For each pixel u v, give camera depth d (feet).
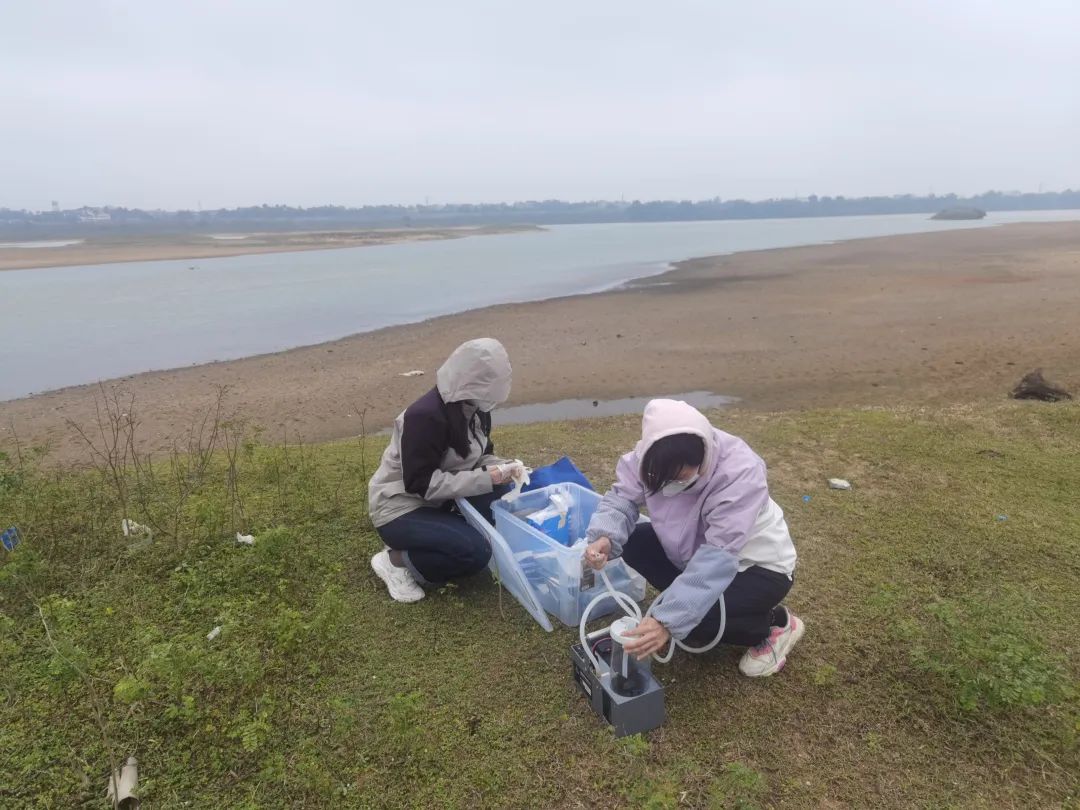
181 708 9.07
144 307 67.46
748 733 9.08
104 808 7.88
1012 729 9.09
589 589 11.03
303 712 9.30
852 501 15.74
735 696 9.73
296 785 8.21
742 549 9.33
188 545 13.26
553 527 12.07
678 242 168.76
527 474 12.21
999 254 95.91
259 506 15.34
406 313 60.59
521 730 9.09
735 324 48.96
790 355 39.17
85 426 29.63
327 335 50.75
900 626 10.39
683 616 8.60
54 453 25.45
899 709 9.47
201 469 17.16
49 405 33.19
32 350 46.96
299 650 10.36
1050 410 21.95
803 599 11.90
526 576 11.57
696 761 8.62
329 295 74.59
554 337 46.91
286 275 99.86
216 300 72.08
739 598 9.36
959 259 90.07
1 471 14.97
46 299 75.10
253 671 9.44
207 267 119.14
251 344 48.03
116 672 9.94
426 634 11.01
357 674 10.06
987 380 31.81
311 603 11.73
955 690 9.59
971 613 10.34
